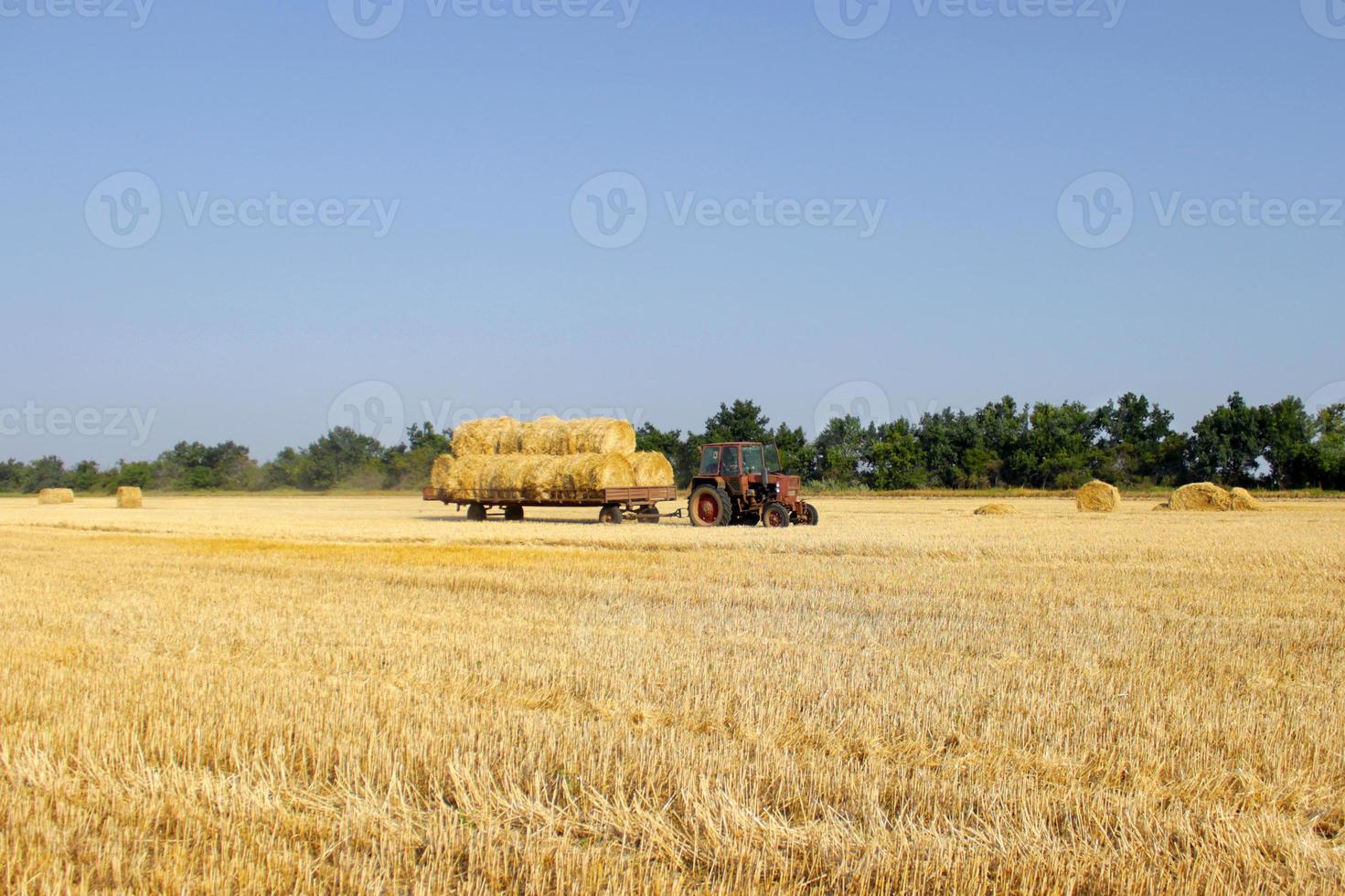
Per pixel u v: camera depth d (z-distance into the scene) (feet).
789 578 52.60
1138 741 22.68
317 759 21.36
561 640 35.53
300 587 51.60
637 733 23.70
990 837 17.63
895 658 32.12
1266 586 48.26
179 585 52.60
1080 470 225.15
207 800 19.35
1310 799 19.58
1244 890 15.78
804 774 20.39
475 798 19.60
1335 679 29.27
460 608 44.09
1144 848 17.26
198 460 301.43
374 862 16.87
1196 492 118.52
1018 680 28.58
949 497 176.14
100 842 17.25
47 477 311.88
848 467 233.35
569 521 105.09
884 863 16.48
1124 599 44.57
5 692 26.86
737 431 229.66
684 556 65.00
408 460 284.41
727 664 31.04
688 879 16.57
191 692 26.84
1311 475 201.05
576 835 18.40
